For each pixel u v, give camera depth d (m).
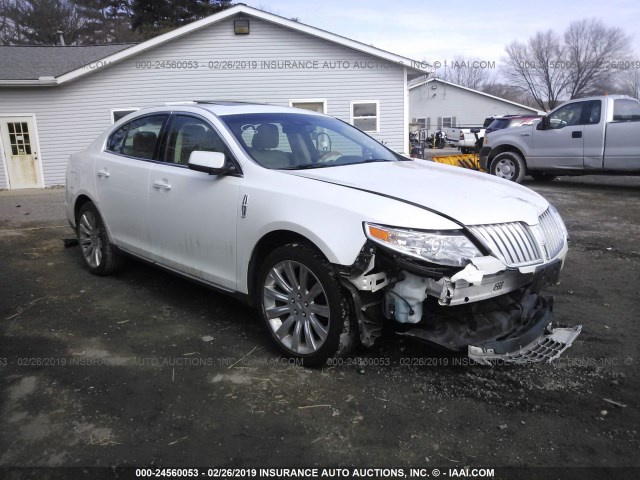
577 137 10.81
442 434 2.66
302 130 4.24
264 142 3.90
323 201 3.12
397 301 3.02
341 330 3.10
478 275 2.81
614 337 3.76
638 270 5.37
